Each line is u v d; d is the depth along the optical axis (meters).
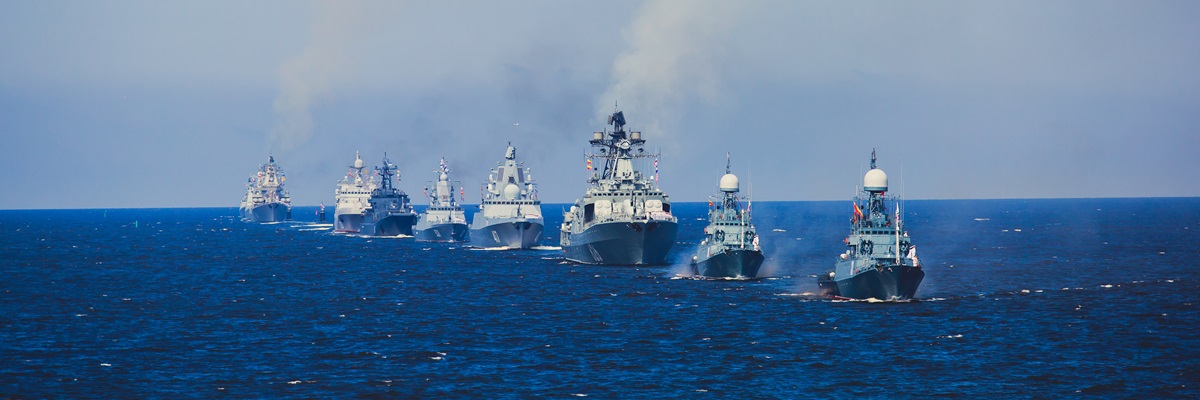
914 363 189.38
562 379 179.50
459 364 192.12
